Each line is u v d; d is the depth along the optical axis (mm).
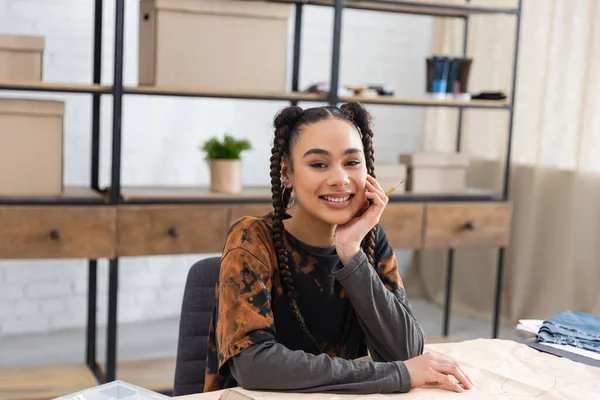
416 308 4211
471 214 3166
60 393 2725
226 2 2713
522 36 3756
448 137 4227
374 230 1433
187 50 2699
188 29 2691
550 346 1399
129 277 3764
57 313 3623
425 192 3238
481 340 1440
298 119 1361
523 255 3723
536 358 1326
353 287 1306
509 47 3840
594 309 3350
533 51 3691
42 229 2527
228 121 3906
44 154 2596
